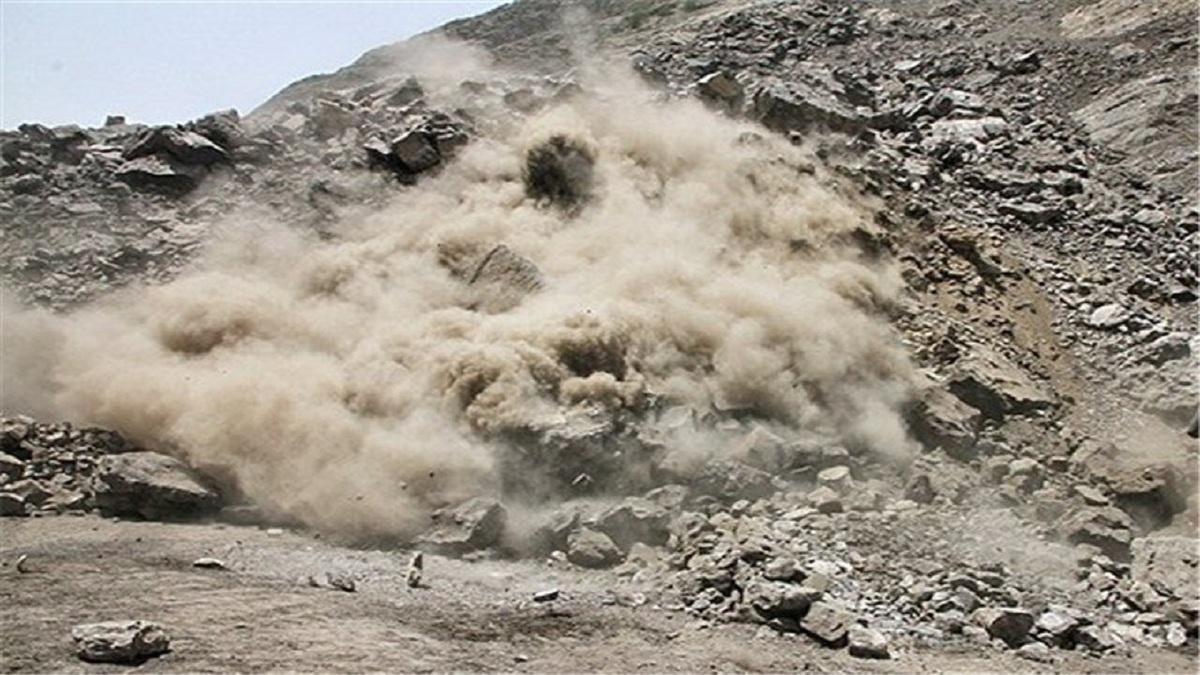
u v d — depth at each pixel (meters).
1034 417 13.52
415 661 7.29
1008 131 22.28
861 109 21.42
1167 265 17.30
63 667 6.71
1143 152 22.69
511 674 7.28
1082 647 8.70
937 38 32.66
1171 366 14.30
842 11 35.19
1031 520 11.30
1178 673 8.27
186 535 10.31
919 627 8.82
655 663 7.74
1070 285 16.36
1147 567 10.19
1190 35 27.58
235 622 7.73
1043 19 33.16
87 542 9.83
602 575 9.98
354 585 9.00
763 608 8.70
